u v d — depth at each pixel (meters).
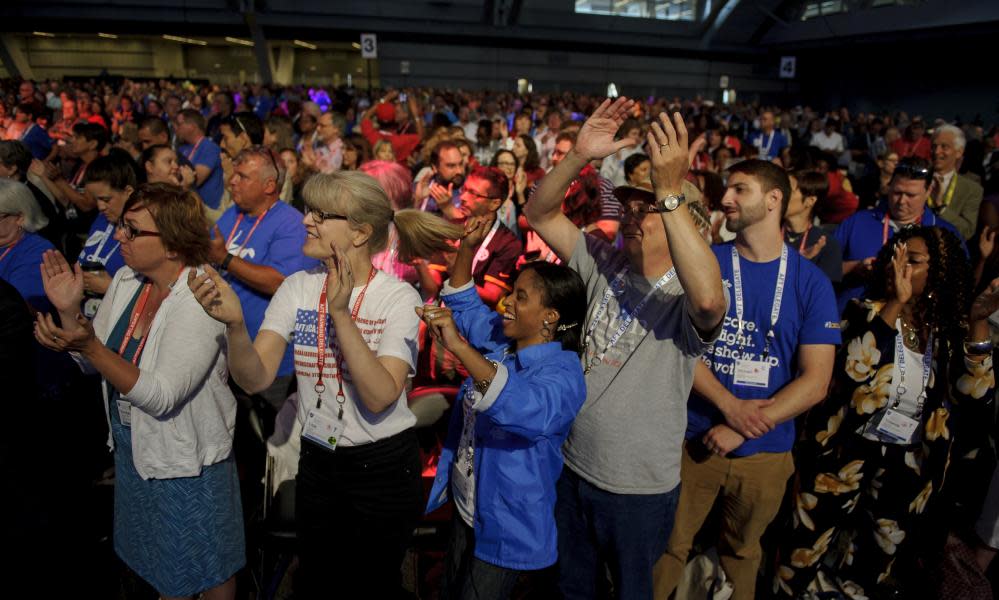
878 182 6.61
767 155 13.19
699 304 1.86
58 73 35.38
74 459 3.76
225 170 5.32
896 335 2.65
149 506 2.23
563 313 2.09
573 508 2.31
